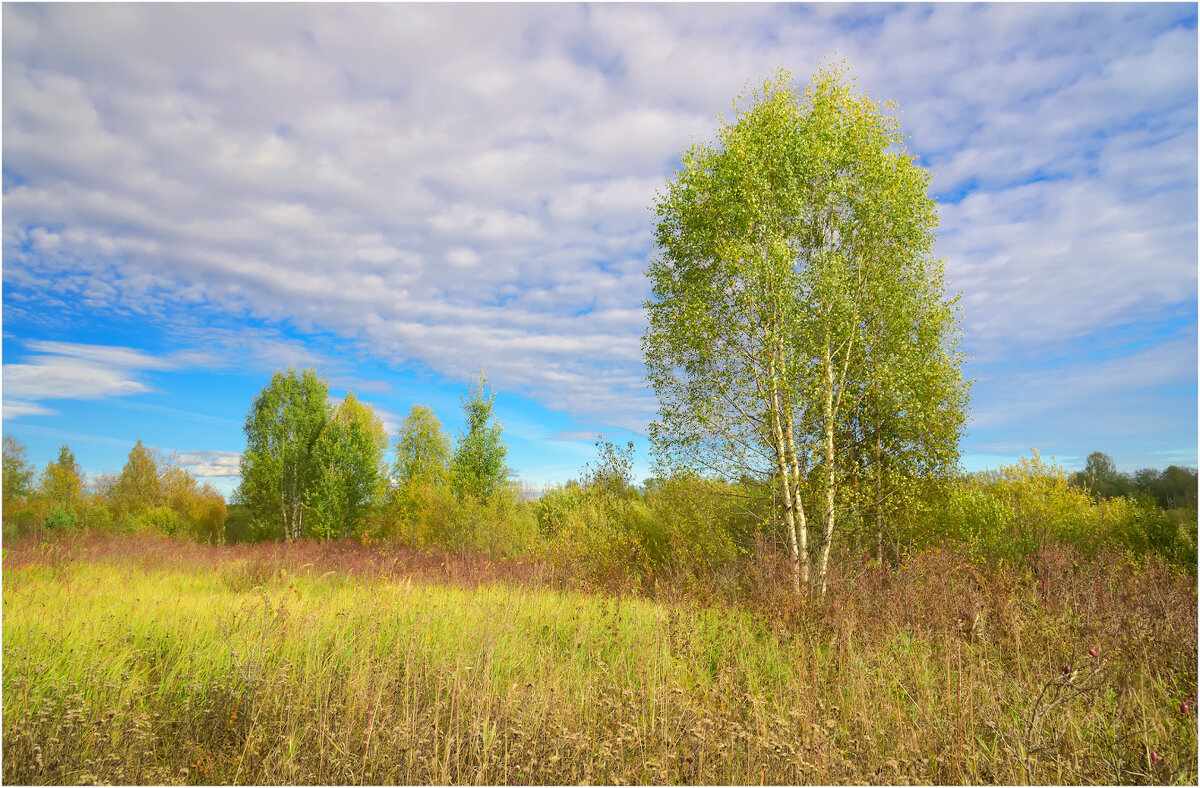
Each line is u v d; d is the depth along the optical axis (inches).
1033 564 404.5
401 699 174.6
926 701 181.8
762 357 428.1
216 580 455.8
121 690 169.6
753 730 149.9
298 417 1247.5
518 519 696.4
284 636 222.8
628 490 581.0
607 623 270.4
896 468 462.9
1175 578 378.6
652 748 149.8
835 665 210.7
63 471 1087.0
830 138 446.9
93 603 310.0
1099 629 231.0
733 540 449.4
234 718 161.3
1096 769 140.6
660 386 472.1
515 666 213.8
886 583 350.6
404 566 488.4
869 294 438.3
